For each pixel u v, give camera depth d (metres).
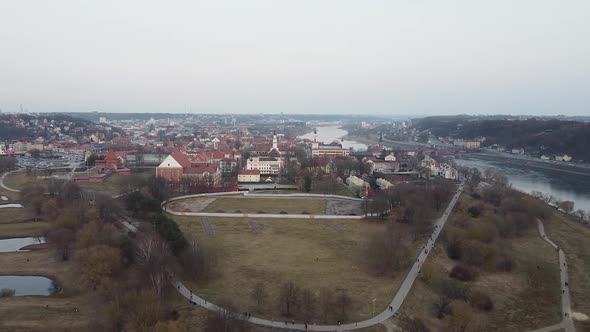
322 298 153.00
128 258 176.50
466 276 182.38
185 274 170.50
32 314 140.00
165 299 150.75
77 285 167.12
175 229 198.88
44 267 186.25
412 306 155.38
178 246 182.75
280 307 149.88
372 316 146.38
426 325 143.62
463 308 148.12
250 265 189.50
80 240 187.12
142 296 137.50
